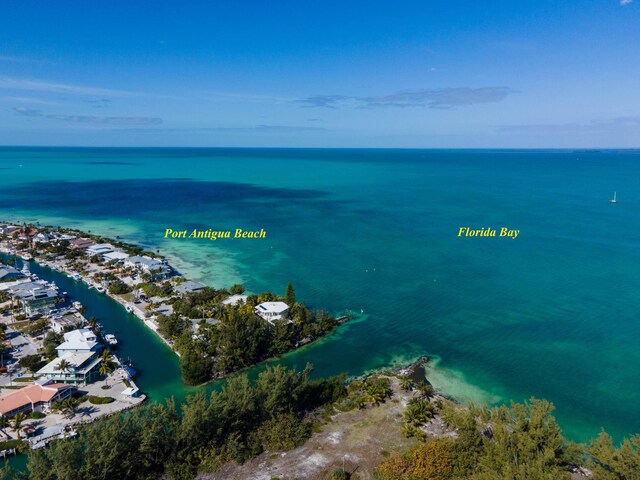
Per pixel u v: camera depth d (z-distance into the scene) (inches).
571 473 2368.4
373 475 2463.1
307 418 2940.5
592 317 4439.0
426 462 2412.6
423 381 3437.5
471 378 3484.3
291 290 4635.8
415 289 5255.9
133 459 2390.5
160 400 3186.5
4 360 3604.8
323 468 2507.4
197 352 3580.2
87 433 2394.2
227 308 4402.1
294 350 3909.9
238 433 2701.8
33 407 2957.7
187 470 2442.2
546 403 2517.2
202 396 2706.7
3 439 2694.4
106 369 3447.3
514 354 3806.6
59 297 4790.8
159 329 4202.8
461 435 2549.2
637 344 3922.2
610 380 3427.7
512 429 2534.5
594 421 3002.0
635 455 2142.0
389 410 3036.4
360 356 3818.9
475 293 5103.3
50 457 2225.6
